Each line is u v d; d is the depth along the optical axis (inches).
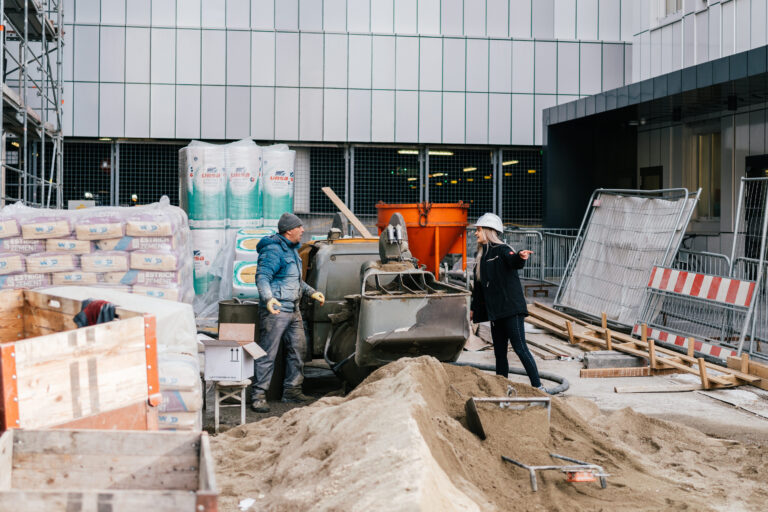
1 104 438.6
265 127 924.0
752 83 608.7
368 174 957.2
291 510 167.3
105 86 898.7
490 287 305.0
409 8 951.0
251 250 481.1
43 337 138.9
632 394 326.6
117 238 335.9
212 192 541.3
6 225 325.4
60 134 631.8
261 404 299.4
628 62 986.7
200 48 912.9
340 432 197.6
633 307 473.1
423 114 949.8
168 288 338.3
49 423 139.4
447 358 300.4
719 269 463.2
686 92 655.8
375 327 286.8
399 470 159.2
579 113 827.4
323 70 933.2
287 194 581.3
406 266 321.1
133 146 920.3
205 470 117.6
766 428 271.3
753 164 721.0
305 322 352.8
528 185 983.0
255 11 923.4
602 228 538.6
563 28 976.9
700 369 336.5
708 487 202.1
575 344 436.1
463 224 540.1
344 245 353.1
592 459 215.2
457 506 157.6
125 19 902.4
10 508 104.2
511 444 210.8
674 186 842.2
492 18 965.2
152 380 156.6
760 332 414.6
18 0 528.1
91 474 128.0
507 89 964.6
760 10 657.0
